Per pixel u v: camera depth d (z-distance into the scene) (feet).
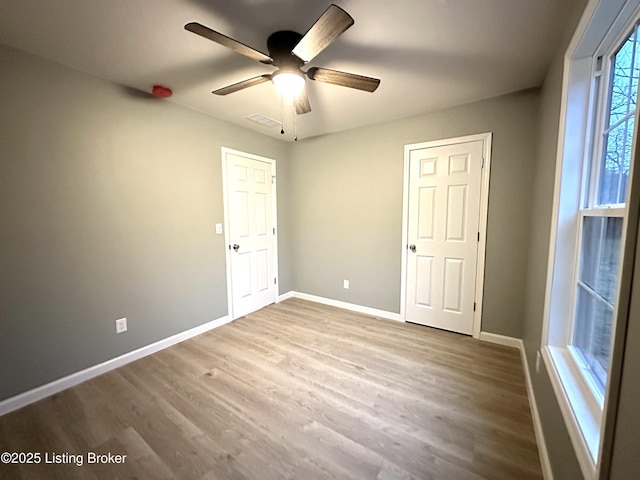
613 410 2.29
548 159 5.66
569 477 3.30
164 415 5.50
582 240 4.42
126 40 5.36
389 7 4.48
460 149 8.69
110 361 7.20
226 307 10.23
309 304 12.30
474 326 8.87
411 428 5.13
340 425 5.21
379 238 10.59
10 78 5.51
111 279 7.19
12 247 5.66
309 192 12.28
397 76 6.77
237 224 10.52
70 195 6.40
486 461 4.44
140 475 4.24
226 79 6.91
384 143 10.11
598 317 3.78
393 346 8.31
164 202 8.23
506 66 6.27
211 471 4.31
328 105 8.53
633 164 2.12
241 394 6.13
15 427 5.22
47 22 4.81
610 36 3.74
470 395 6.06
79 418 5.44
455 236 9.01
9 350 5.67
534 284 6.47
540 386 5.11
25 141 5.74
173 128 8.33
